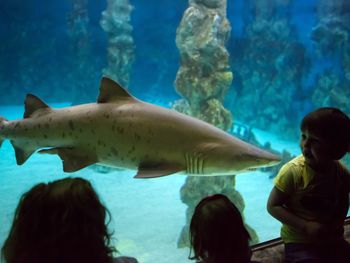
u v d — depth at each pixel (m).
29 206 1.56
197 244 1.90
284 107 22.34
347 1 19.00
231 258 1.84
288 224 2.53
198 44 8.05
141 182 12.56
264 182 12.23
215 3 8.21
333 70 19.58
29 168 15.16
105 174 13.66
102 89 3.22
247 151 2.97
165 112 3.09
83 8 25.86
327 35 19.72
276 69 22.84
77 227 1.55
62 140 3.37
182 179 13.07
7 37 34.53
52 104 32.47
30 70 34.78
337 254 2.62
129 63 18.44
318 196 2.51
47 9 36.53
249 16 25.53
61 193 1.58
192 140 2.98
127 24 17.97
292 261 2.65
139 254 6.48
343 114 2.35
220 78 8.20
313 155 2.39
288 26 23.03
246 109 24.48
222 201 1.93
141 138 3.04
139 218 8.78
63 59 35.88
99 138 3.18
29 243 1.52
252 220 8.19
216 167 2.99
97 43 34.88
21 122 3.62
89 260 1.58
